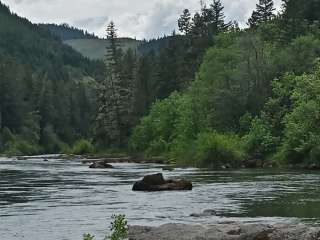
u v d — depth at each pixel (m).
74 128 178.38
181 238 15.56
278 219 19.69
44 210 22.61
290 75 66.88
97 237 16.36
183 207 23.45
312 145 54.38
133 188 31.25
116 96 111.88
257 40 80.00
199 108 75.50
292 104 64.25
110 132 110.25
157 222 19.33
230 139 61.44
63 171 51.25
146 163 72.88
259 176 41.81
